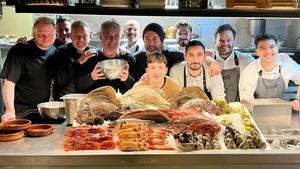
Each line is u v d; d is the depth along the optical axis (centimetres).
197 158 158
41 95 275
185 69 254
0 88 287
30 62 266
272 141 180
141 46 320
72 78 276
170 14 186
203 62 251
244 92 256
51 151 161
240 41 449
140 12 186
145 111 186
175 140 164
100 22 409
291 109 199
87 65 274
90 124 190
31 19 362
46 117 205
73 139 170
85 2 185
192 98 200
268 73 256
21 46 267
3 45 323
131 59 279
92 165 158
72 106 195
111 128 185
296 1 184
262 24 445
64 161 157
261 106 196
